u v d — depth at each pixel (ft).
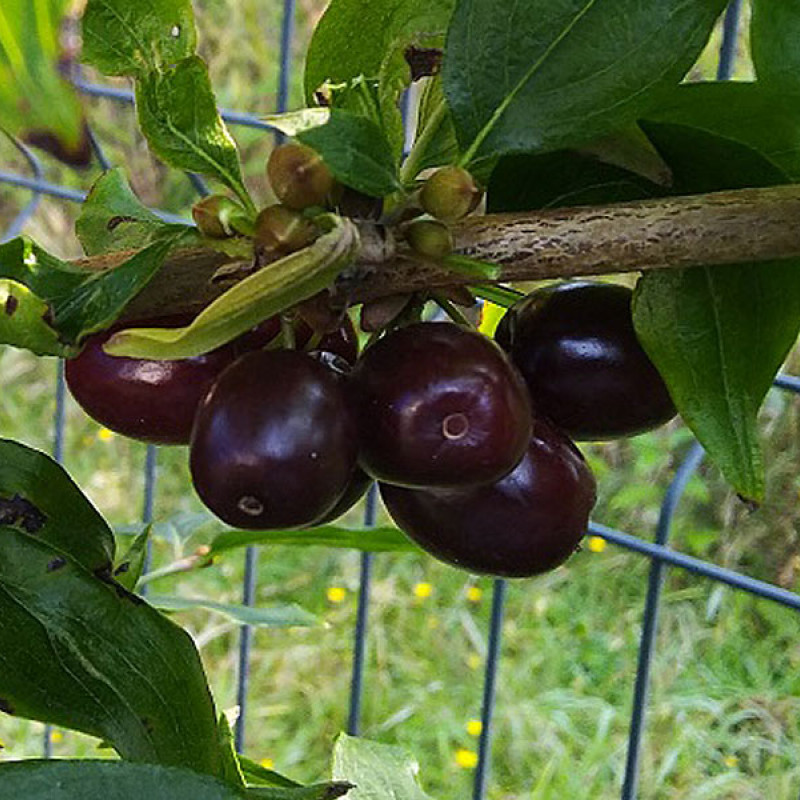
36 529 0.55
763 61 0.49
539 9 0.48
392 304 0.46
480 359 0.44
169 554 2.73
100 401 0.50
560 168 0.52
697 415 0.50
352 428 0.43
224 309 0.39
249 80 3.14
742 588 1.35
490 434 0.44
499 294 0.58
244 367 0.43
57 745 2.32
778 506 2.48
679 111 0.50
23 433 3.02
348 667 2.61
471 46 0.48
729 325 0.50
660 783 2.29
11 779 0.43
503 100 0.48
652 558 1.41
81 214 0.58
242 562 2.79
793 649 2.49
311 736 2.51
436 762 2.43
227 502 0.43
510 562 0.49
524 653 2.60
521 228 0.45
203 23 3.14
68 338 0.46
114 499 2.90
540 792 2.24
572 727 2.45
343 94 0.49
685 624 2.55
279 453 0.42
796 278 0.50
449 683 2.56
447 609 2.68
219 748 0.52
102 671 0.53
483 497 0.48
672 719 2.40
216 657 2.65
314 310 0.45
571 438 0.51
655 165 0.52
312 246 0.40
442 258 0.44
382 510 2.47
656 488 2.57
